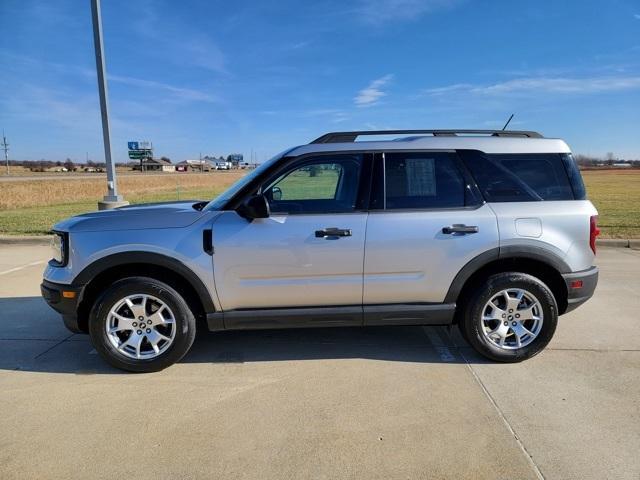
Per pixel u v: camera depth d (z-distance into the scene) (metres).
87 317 3.80
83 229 3.60
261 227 3.58
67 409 3.16
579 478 2.44
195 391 3.41
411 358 3.97
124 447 2.73
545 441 2.75
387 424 2.95
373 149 3.77
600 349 4.11
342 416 3.04
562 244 3.73
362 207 3.68
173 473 2.50
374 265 3.66
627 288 6.07
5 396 3.35
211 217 3.64
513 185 3.79
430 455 2.63
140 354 3.69
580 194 3.83
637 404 3.17
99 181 43.72
